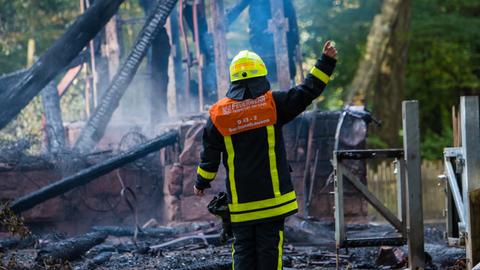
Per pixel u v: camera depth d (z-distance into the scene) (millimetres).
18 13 30812
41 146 17375
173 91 17828
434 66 33625
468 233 8344
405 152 9242
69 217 14562
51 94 17422
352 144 14719
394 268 9766
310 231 12453
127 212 15031
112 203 14906
